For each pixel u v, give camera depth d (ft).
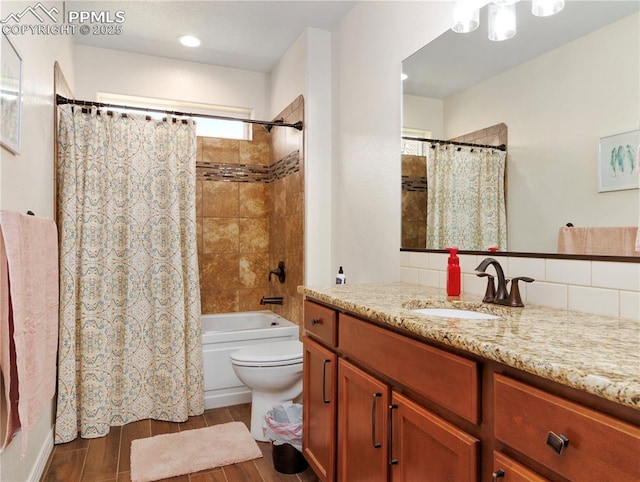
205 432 7.91
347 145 8.61
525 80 4.83
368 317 4.42
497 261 4.97
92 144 8.07
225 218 11.41
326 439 5.41
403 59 6.82
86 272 7.91
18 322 4.33
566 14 4.38
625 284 3.78
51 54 7.19
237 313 11.28
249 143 11.70
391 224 7.14
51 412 7.30
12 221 4.29
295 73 9.90
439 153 6.12
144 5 8.36
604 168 3.98
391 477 4.03
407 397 3.84
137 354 8.54
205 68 11.30
